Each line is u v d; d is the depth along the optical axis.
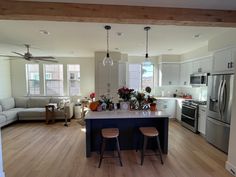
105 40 3.89
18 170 2.53
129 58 6.46
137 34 3.38
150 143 3.27
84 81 6.68
